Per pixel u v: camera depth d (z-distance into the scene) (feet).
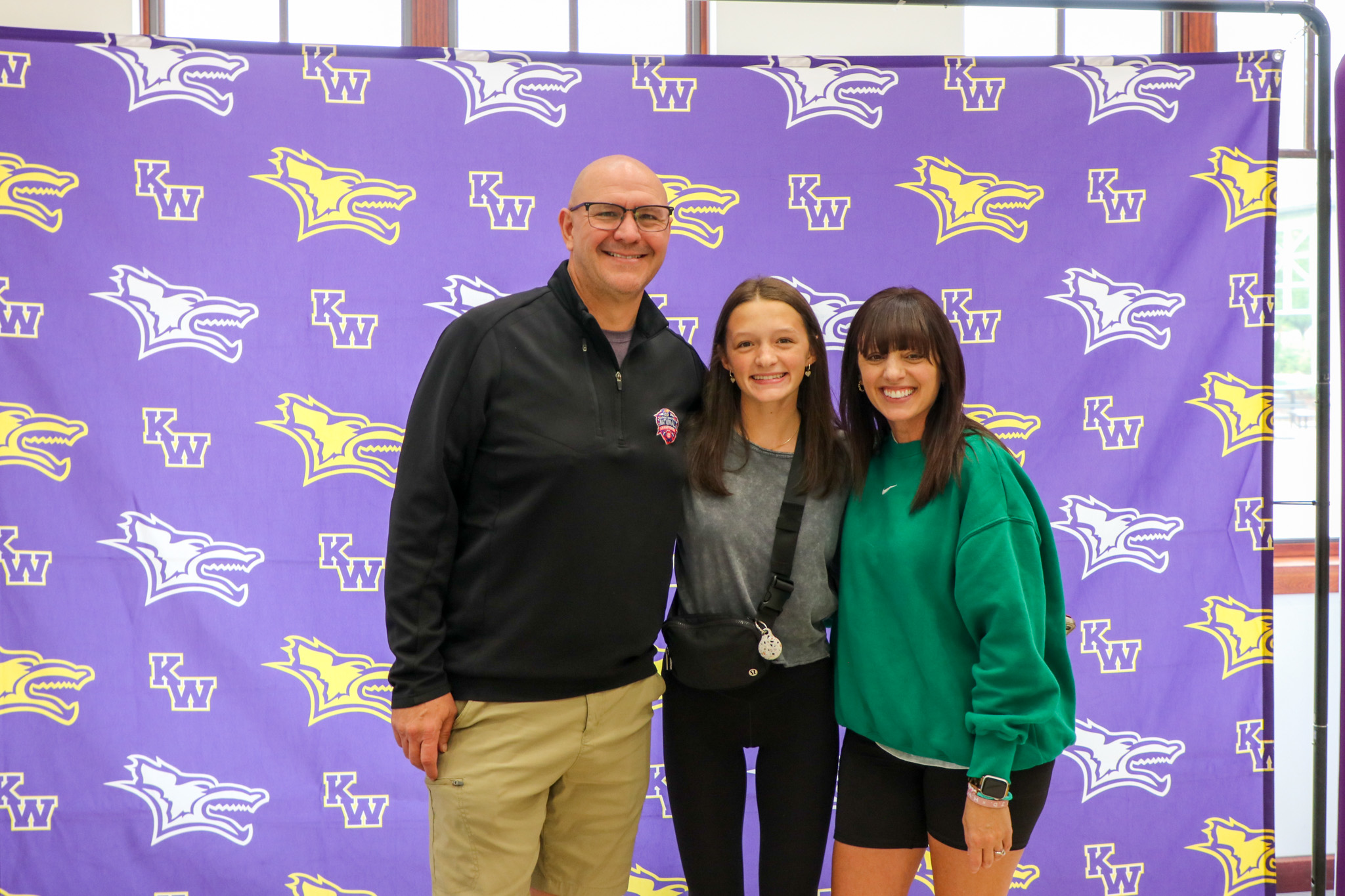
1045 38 8.81
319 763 7.21
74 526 6.94
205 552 7.06
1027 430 7.47
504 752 5.11
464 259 7.16
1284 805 8.68
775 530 5.27
